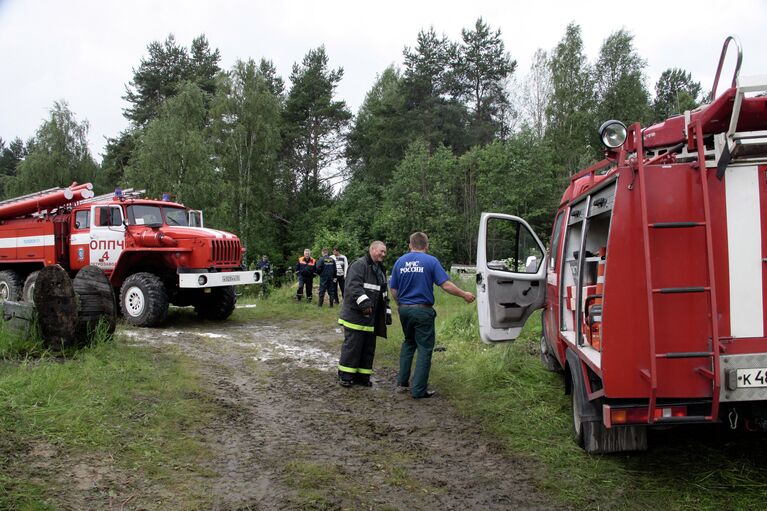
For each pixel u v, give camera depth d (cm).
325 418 506
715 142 333
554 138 3725
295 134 4125
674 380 322
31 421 422
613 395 327
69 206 1190
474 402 554
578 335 416
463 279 1644
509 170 3241
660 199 328
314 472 381
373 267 634
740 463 389
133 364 624
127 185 3288
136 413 475
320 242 3145
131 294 1027
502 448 432
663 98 5166
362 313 610
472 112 4178
